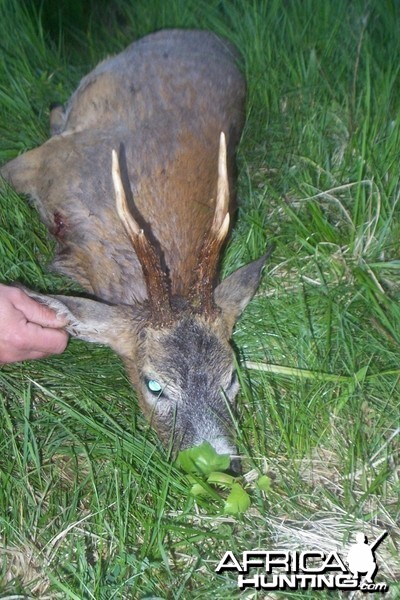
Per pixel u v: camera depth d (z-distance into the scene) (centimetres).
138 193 140
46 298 127
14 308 126
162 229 137
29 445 126
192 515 122
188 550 120
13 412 134
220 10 209
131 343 129
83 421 130
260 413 135
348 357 141
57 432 132
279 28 200
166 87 158
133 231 120
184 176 143
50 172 151
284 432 132
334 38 194
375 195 161
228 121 160
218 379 126
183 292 135
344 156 172
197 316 125
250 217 157
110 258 139
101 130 152
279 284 152
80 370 141
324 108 180
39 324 129
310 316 148
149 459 124
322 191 168
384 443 133
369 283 149
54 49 197
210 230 122
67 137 154
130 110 154
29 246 153
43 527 121
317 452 134
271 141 178
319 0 200
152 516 121
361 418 136
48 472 128
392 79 181
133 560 116
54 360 142
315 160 174
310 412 135
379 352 144
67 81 188
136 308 130
